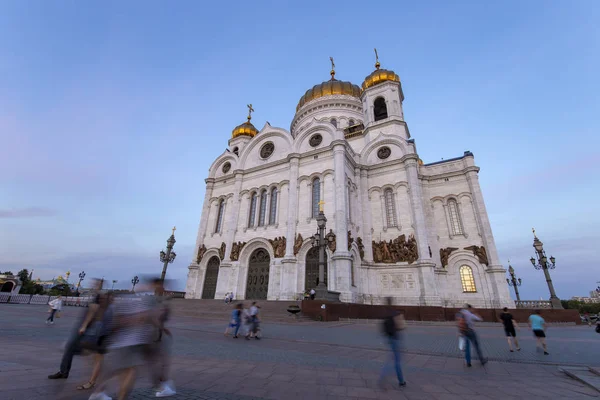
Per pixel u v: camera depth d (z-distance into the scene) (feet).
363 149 142.61
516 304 110.93
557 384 23.79
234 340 42.11
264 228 126.11
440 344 43.96
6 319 55.77
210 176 157.69
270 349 35.73
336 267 99.66
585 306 280.31
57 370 22.15
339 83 194.39
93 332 18.81
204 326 57.52
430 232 125.70
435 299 103.24
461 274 116.37
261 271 119.65
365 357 32.91
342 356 32.96
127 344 15.10
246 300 110.11
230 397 18.01
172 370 23.77
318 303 74.84
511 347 40.57
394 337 22.99
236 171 145.07
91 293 20.52
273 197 133.59
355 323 72.69
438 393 20.66
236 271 122.01
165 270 113.19
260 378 22.58
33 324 50.80
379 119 160.35
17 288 197.36
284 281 107.76
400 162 130.41
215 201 149.79
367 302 110.32
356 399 18.74
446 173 132.87
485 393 21.01
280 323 68.18
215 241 138.82
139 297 16.63
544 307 104.53
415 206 118.83
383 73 158.61
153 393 18.12
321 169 123.24
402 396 19.72
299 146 135.44
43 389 17.69
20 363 23.61
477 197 122.01
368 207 129.18
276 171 135.54
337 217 107.86
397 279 112.57
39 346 31.17
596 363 32.07
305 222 116.57
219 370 24.44
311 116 188.34
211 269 135.03
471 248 117.08
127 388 14.66
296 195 123.03
